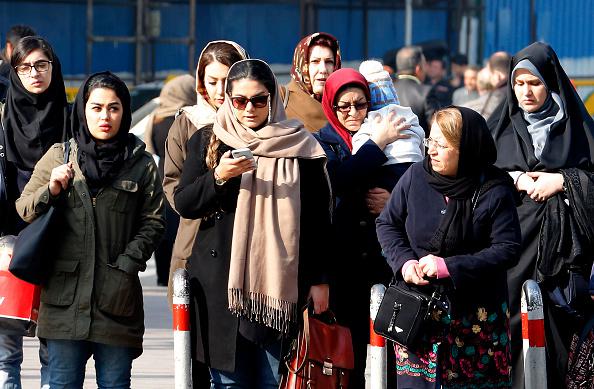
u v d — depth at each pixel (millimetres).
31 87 16219
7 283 14750
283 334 13836
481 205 13742
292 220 13641
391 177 15391
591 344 15734
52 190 14188
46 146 16281
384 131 15391
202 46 54000
